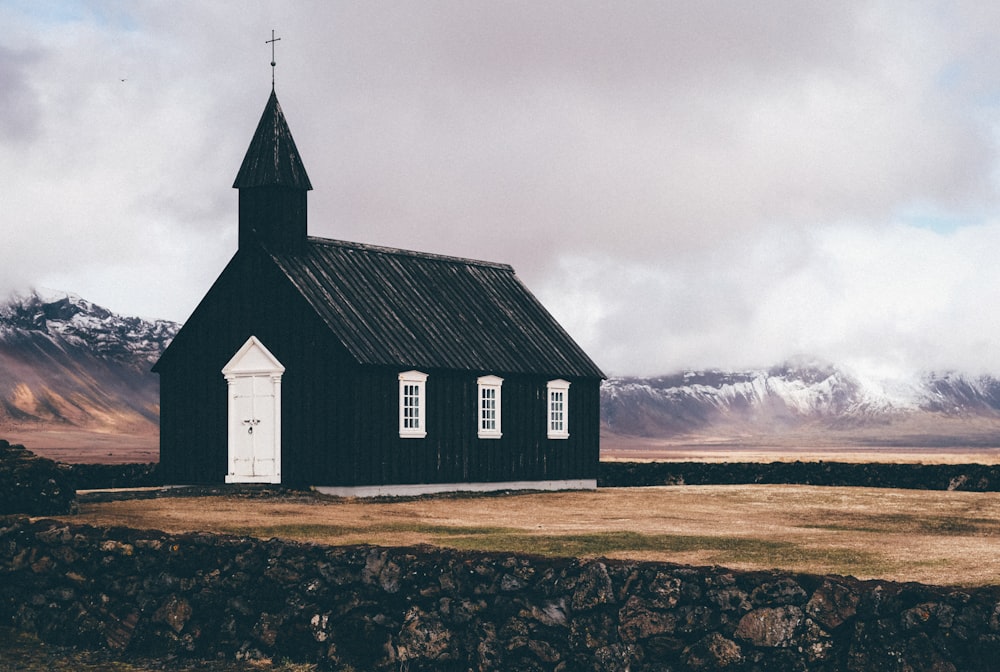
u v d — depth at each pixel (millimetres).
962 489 60031
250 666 28172
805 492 55219
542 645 25953
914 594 23391
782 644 24125
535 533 35594
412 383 52031
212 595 29375
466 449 54125
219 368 53281
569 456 59438
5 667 28516
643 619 25188
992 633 22594
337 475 49500
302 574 28609
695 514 44156
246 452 52156
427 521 39969
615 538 33906
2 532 31891
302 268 52906
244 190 53625
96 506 41250
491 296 61344
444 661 26703
